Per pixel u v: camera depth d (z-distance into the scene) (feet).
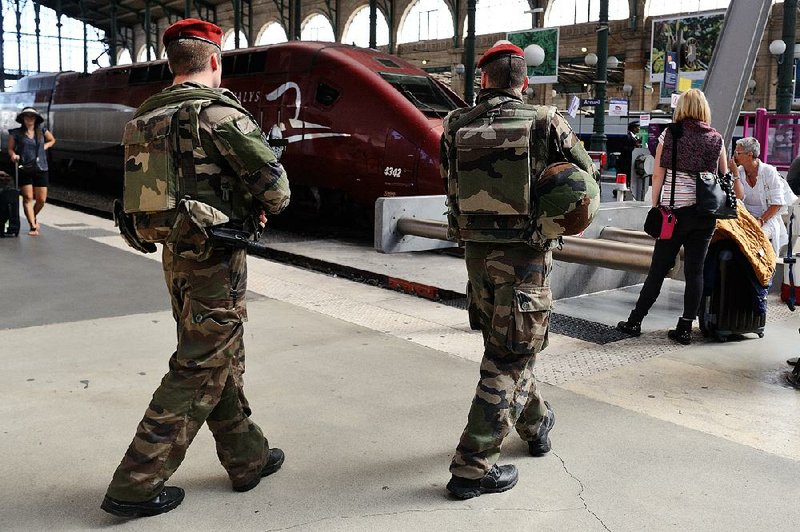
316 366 14.38
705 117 15.79
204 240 8.26
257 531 8.52
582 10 115.34
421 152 32.09
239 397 9.22
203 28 8.93
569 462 10.37
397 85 34.68
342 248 30.71
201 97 8.50
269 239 34.17
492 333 9.37
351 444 10.85
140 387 12.97
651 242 21.22
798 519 8.91
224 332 8.57
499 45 9.43
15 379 13.26
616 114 60.08
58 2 169.48
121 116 54.08
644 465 10.30
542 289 9.30
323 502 9.20
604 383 13.71
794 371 13.83
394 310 19.22
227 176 8.55
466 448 9.27
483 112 9.28
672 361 15.20
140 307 18.76
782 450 10.87
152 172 8.47
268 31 151.64
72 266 24.08
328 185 35.99
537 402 10.23
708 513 9.02
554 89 133.90
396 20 132.87
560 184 8.74
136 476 8.49
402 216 27.91
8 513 8.80
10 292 20.13
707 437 11.28
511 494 9.45
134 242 9.29
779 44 56.54
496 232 9.10
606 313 19.61
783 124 39.81
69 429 11.15
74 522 8.64
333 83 35.29
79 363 14.24
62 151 63.05
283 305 19.42
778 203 21.13
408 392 13.01
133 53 190.70
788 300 19.61
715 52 26.78
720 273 16.47
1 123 75.41
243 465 9.32
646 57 109.60
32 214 30.58
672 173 15.83
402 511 9.00
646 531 8.61
